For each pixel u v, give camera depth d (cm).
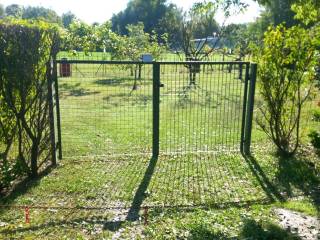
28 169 586
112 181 578
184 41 2320
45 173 614
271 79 688
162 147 768
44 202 503
